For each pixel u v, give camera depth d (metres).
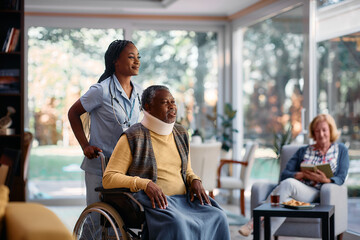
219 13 7.57
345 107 5.11
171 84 7.63
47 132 7.19
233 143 7.65
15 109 6.02
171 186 3.35
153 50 7.55
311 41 5.72
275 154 6.47
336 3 5.26
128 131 3.34
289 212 3.74
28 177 7.11
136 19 7.40
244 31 7.41
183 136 3.50
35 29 7.17
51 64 7.21
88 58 7.30
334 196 4.18
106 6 6.99
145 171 3.30
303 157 4.67
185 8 7.19
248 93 7.34
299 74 6.02
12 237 1.86
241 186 6.35
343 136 5.14
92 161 3.73
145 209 3.16
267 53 6.80
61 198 7.18
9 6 5.83
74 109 3.75
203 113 7.75
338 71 5.23
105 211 3.25
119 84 3.78
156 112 3.35
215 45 7.78
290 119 6.22
